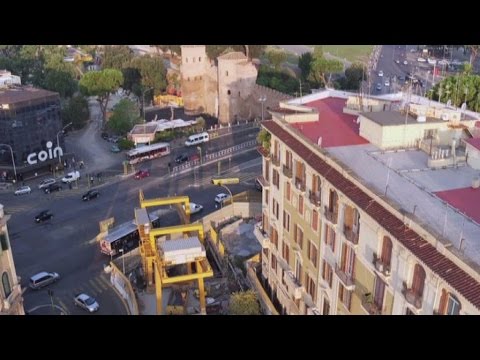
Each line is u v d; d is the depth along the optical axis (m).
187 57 136.75
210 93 139.50
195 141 111.94
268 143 54.22
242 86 128.38
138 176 93.19
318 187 42.41
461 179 38.66
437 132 45.44
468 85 80.94
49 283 60.66
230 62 127.31
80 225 75.50
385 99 56.75
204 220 74.38
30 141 93.19
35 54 151.62
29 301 57.34
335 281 39.69
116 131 116.25
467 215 32.59
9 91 96.31
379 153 43.91
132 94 148.75
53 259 66.19
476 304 23.58
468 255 27.44
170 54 182.75
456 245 28.62
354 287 36.53
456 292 25.19
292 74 159.00
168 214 79.38
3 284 44.69
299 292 47.00
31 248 68.81
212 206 81.69
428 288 27.94
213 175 94.81
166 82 151.88
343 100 60.53
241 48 164.25
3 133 90.25
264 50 178.50
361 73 137.50
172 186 89.88
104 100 132.00
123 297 58.41
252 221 77.12
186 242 56.81
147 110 142.00
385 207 32.34
